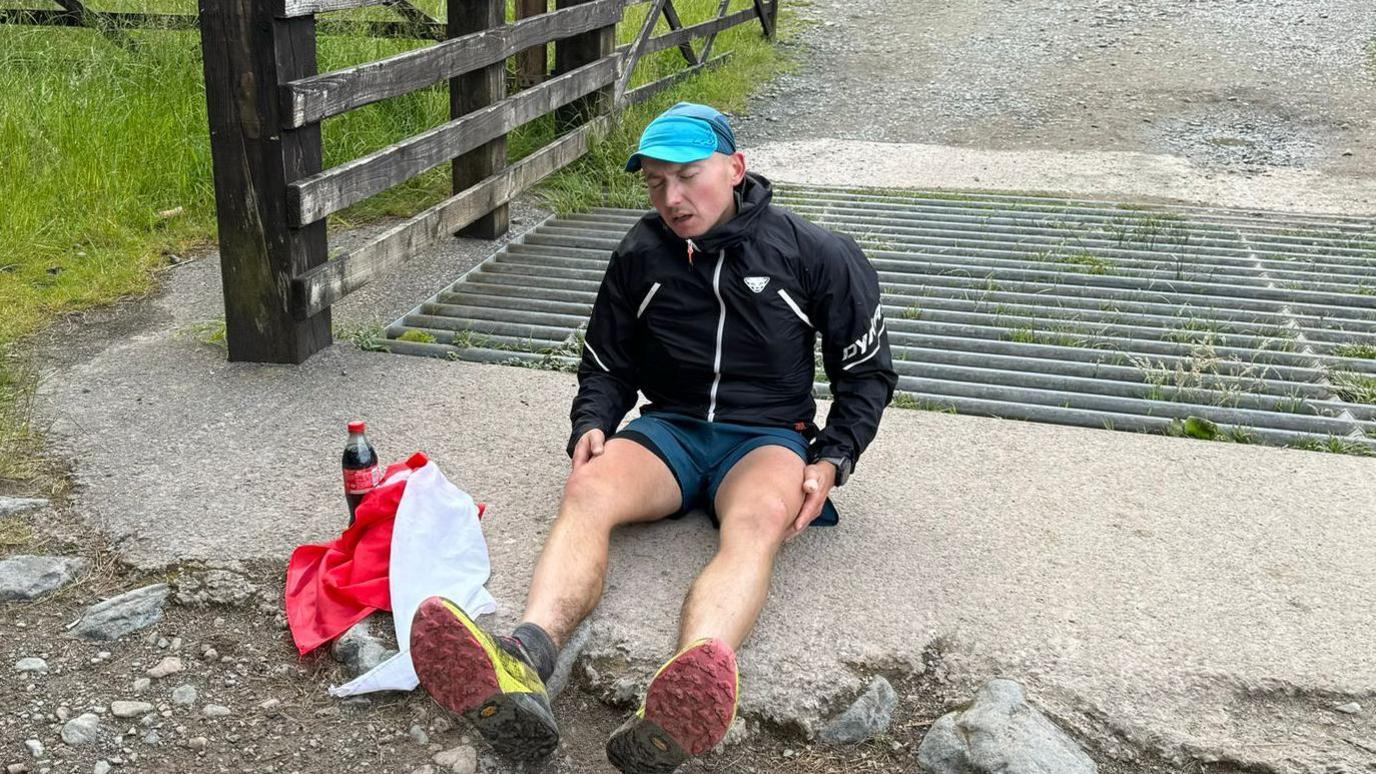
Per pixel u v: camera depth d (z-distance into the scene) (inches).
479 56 219.6
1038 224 264.5
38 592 121.3
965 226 263.0
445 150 210.7
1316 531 134.5
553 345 189.8
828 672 108.1
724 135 114.9
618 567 121.6
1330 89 411.5
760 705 105.6
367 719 106.8
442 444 151.7
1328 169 333.4
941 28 510.9
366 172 183.9
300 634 114.4
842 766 102.3
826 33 502.6
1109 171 326.6
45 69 288.2
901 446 154.3
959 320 205.9
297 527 131.3
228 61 161.3
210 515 133.6
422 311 205.9
